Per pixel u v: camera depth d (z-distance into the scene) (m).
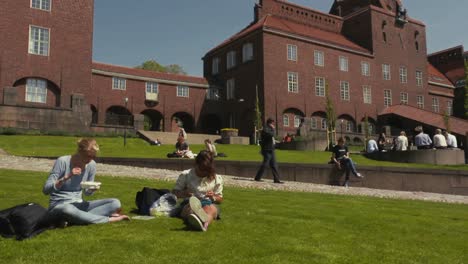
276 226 6.83
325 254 5.34
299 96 52.62
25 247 5.22
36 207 5.93
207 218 6.42
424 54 66.44
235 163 17.36
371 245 5.92
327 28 62.50
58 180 6.27
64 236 5.74
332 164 16.64
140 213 7.44
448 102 70.69
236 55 55.66
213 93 55.88
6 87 36.00
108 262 4.78
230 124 55.09
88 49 41.81
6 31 38.31
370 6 60.56
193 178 7.38
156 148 27.89
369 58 59.88
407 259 5.32
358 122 57.47
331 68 56.00
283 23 56.06
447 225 7.71
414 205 10.66
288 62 52.34
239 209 8.30
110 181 12.16
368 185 16.73
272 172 15.45
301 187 14.27
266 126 14.90
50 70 39.81
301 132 47.94
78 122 38.88
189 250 5.30
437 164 24.06
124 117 45.50
